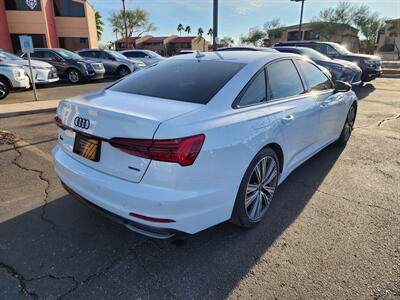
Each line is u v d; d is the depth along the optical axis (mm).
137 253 2287
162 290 1949
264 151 2514
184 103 2203
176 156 1813
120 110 2014
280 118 2643
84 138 2191
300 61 3404
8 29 24469
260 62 2744
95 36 32688
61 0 26625
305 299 1878
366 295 1903
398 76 15945
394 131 5641
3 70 8312
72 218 2719
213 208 2107
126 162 1929
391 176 3678
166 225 1917
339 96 4070
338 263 2186
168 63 3080
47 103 7742
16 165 3820
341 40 45219
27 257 2221
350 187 3389
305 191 3289
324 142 3959
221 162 2049
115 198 1990
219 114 2150
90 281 2012
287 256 2262
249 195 2486
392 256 2258
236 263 2189
